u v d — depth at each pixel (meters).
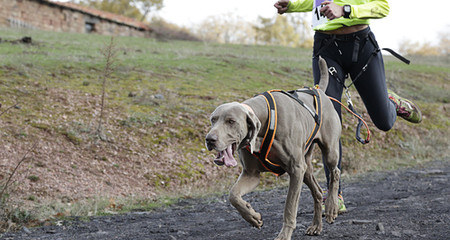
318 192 4.20
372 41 4.73
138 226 4.93
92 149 7.38
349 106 4.95
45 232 4.64
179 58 16.38
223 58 17.42
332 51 4.80
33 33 20.73
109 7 52.22
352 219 4.75
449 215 4.62
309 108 3.98
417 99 15.96
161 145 8.17
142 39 24.30
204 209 5.96
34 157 6.60
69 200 5.76
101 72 12.23
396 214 4.90
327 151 4.25
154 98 10.32
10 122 7.47
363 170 9.12
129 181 6.82
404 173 8.80
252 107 3.56
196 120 9.41
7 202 5.12
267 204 6.27
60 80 10.73
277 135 3.59
